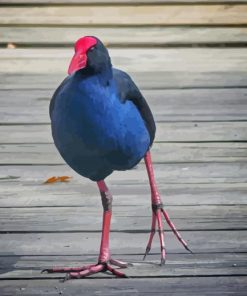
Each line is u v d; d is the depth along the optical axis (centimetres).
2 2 1662
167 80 1387
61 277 869
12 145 1185
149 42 1530
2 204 1030
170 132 1217
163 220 984
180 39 1542
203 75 1407
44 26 1584
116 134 813
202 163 1131
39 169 1122
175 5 1650
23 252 921
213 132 1219
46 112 1284
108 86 802
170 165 1125
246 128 1233
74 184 1077
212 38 1547
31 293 845
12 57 1480
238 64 1452
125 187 1067
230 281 861
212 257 906
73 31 1563
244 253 916
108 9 1636
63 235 955
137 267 886
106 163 845
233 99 1323
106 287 852
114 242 938
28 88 1363
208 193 1052
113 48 1515
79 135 810
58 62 1458
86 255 915
